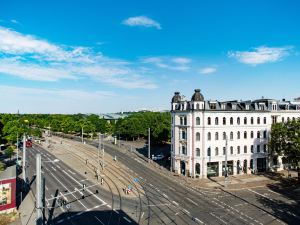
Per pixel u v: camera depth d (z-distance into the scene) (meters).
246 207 49.62
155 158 94.00
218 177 71.38
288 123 64.81
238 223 42.47
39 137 152.38
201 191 59.44
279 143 66.19
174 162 76.38
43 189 59.06
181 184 64.62
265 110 78.06
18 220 43.19
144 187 61.62
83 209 47.72
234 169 74.19
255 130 77.06
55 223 42.03
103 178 68.69
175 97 78.31
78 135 175.00
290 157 63.41
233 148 73.94
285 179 69.50
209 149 71.38
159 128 119.94
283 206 50.31
